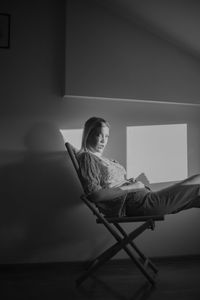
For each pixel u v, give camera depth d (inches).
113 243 96.3
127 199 76.6
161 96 99.7
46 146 95.2
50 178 94.8
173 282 76.9
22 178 93.4
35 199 93.7
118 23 99.1
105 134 87.4
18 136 94.0
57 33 97.6
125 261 95.8
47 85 96.3
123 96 97.3
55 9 98.0
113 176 82.4
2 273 87.2
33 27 96.6
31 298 66.1
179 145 102.6
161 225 100.3
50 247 93.3
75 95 94.0
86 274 74.7
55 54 97.2
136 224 98.9
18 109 94.5
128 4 92.5
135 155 100.0
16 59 95.2
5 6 95.4
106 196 74.7
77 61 95.0
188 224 101.7
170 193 75.8
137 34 100.2
